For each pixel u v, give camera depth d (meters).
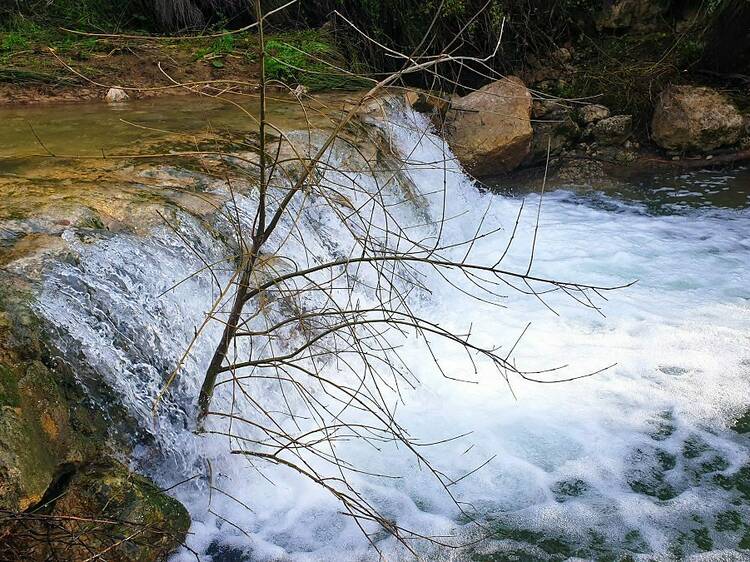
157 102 8.20
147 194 5.12
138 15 10.70
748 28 10.02
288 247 5.42
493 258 7.23
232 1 10.62
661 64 10.45
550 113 9.48
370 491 4.39
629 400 5.11
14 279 3.93
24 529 3.28
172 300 4.50
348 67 9.45
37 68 8.72
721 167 9.30
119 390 3.96
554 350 5.68
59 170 5.57
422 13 9.71
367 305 5.77
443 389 5.26
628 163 9.33
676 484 4.42
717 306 6.28
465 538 4.05
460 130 8.72
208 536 4.03
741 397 5.10
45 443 3.50
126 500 3.64
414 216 7.04
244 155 6.19
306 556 3.94
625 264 7.07
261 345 4.76
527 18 10.34
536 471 4.54
